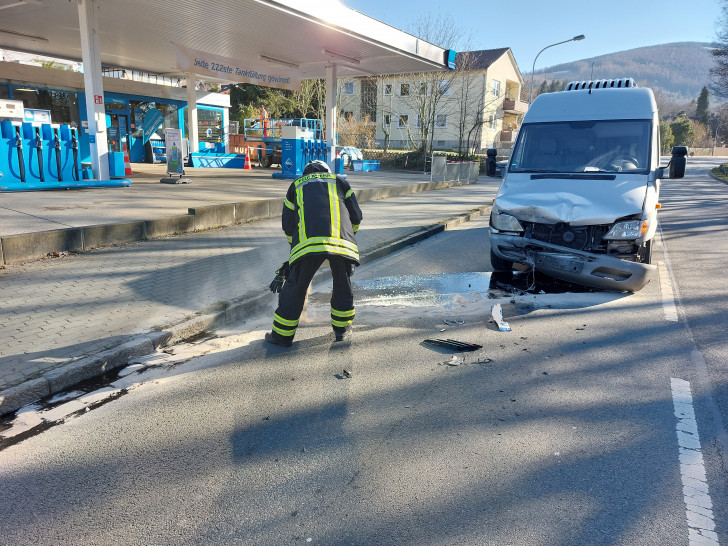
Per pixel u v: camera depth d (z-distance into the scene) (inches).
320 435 131.3
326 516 102.5
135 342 176.6
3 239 251.1
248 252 301.9
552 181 274.7
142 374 165.0
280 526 99.7
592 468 117.8
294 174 705.0
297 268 181.9
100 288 228.5
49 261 265.6
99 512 103.7
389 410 143.9
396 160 1278.3
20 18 595.5
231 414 141.3
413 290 266.8
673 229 458.6
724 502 106.8
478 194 733.9
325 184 186.5
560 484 112.2
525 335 203.2
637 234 240.1
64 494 109.0
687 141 3649.1
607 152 283.6
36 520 101.3
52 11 560.1
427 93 1328.7
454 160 1219.2
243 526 99.8
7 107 407.8
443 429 134.2
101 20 573.3
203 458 121.6
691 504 106.0
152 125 896.3
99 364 162.9
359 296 255.9
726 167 1422.2
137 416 140.0
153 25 594.2
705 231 445.7
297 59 749.3
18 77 709.9
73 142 463.5
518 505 105.4
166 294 225.0
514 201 264.2
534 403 148.2
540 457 122.0
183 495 108.7
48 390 149.3
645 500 107.2
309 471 116.8
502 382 161.5
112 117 847.1
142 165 856.9
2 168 414.9
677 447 126.4
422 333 205.2
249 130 1146.7
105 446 126.2
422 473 116.0
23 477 114.3
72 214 333.4
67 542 95.6
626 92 302.2
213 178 674.2
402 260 335.3
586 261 242.8
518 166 298.2
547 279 287.0
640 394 153.6
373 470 117.2
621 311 231.6
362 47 644.1
